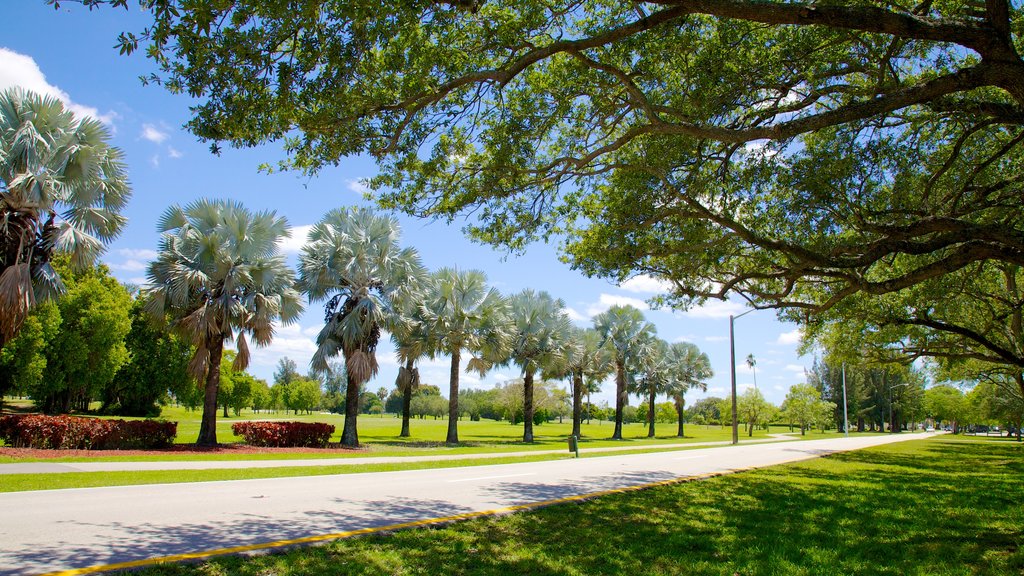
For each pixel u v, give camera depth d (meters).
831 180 10.26
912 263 14.48
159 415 57.84
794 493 12.73
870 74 10.05
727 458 23.94
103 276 45.47
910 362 24.42
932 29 5.62
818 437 57.09
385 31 6.57
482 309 33.94
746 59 9.95
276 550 6.48
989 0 5.59
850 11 5.60
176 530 7.44
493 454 24.88
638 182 10.88
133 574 5.41
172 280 21.38
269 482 13.33
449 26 8.09
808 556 6.91
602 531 8.11
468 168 10.47
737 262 13.17
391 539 7.22
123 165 18.19
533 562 6.36
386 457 22.00
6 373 38.28
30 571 5.41
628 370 52.78
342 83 6.89
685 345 59.81
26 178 15.59
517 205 11.45
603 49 9.54
